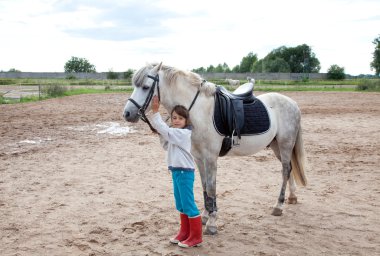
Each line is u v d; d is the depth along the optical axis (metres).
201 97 4.32
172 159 3.90
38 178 6.81
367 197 5.79
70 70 98.69
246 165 7.91
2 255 3.87
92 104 21.52
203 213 4.72
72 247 4.06
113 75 61.94
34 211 5.16
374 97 27.12
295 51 97.00
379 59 60.97
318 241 4.23
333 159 8.36
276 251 3.98
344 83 51.28
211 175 4.37
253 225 4.71
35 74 70.62
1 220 4.83
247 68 100.25
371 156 8.59
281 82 51.62
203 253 3.93
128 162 8.05
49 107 19.56
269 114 4.82
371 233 4.45
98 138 10.98
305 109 18.84
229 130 4.36
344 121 14.52
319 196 5.88
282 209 5.05
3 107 19.22
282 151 5.07
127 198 5.73
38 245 4.11
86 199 5.68
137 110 4.11
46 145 9.87
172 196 5.85
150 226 4.65
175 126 3.95
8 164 7.84
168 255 3.88
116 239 4.26
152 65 4.20
